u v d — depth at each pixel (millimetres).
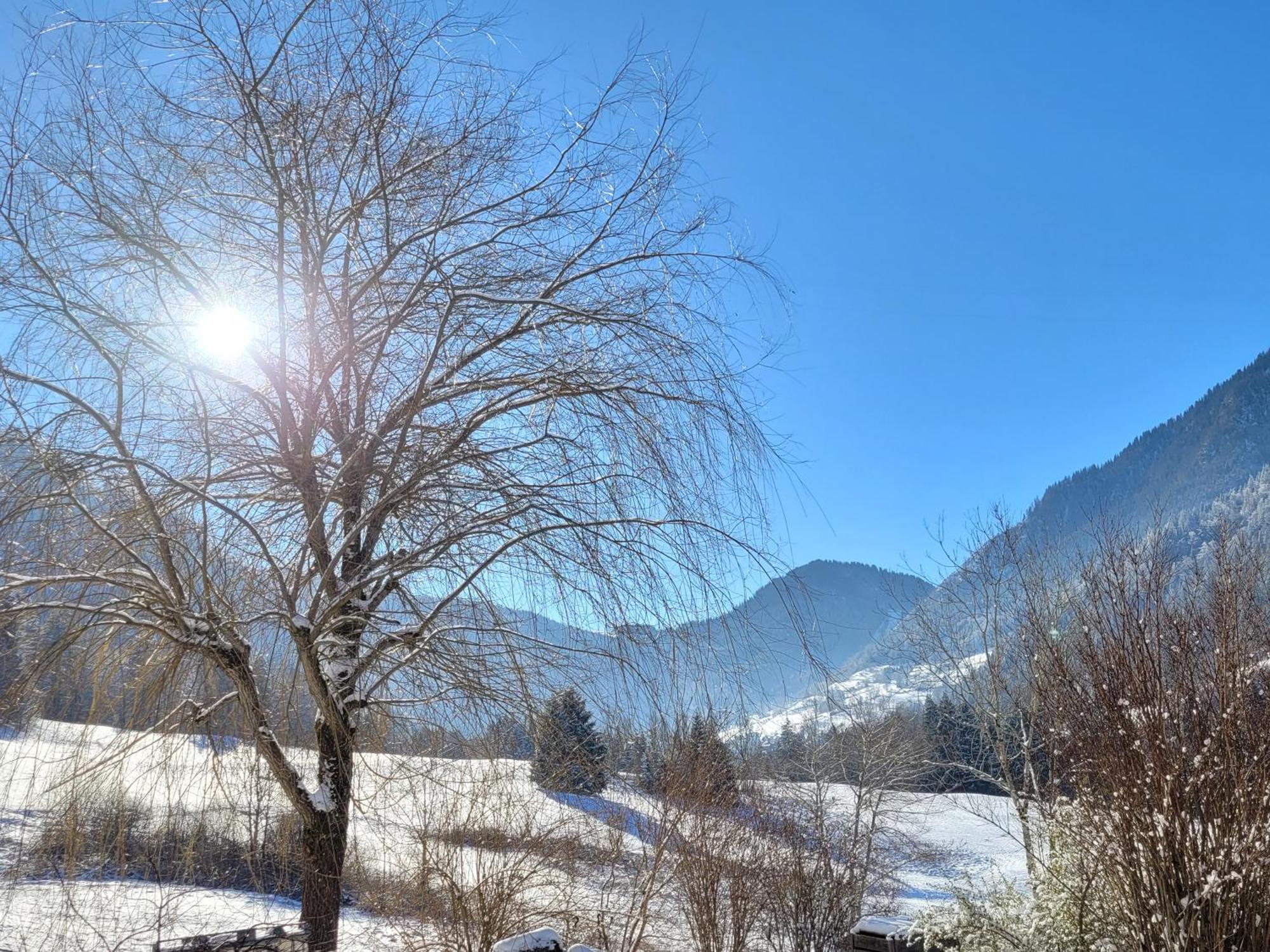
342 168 5465
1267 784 4348
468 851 5246
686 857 7336
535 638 5086
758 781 8414
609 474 5125
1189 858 4453
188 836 4895
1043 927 5469
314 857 5102
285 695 5297
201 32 5121
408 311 5465
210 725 4922
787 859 10031
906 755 15281
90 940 4617
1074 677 5469
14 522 4285
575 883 5711
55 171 4727
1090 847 5180
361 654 5422
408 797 5250
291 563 5383
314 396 5320
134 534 4738
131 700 4969
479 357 5703
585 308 5414
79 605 4566
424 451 5363
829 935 10305
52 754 4555
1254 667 4855
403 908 5375
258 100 5223
